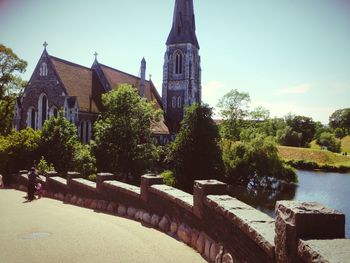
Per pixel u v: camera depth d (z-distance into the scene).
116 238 9.45
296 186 56.66
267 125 116.56
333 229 4.27
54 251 8.45
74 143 35.84
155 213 10.96
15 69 58.81
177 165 43.00
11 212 14.49
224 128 65.12
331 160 91.31
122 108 37.56
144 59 64.44
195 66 71.12
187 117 44.09
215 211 7.31
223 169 46.66
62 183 19.23
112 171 35.62
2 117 61.22
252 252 5.60
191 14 70.00
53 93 49.12
